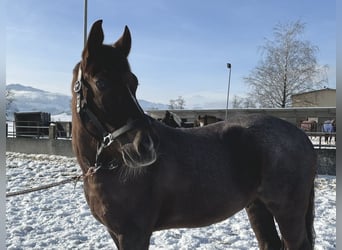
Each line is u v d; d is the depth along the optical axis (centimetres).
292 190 309
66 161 1283
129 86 240
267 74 3312
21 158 1387
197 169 281
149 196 258
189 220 285
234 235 509
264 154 308
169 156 272
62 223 556
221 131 314
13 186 842
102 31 242
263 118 329
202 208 285
